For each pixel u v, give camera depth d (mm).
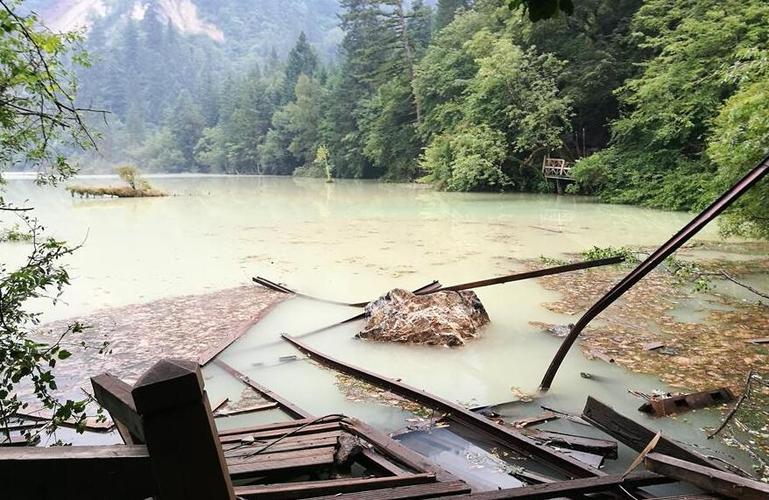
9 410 3174
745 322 6668
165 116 105750
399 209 21203
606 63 24688
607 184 22719
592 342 6121
